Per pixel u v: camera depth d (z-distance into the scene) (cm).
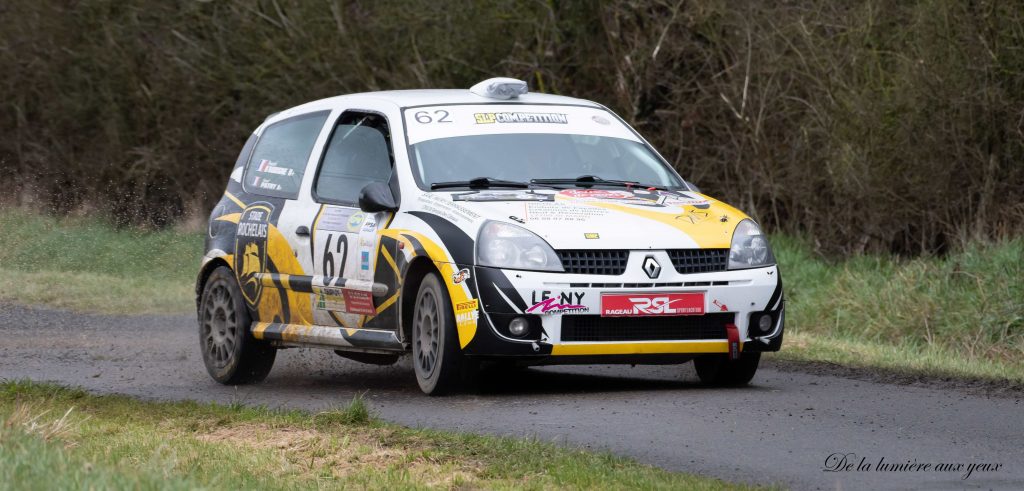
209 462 2150
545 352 2889
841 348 4341
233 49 8956
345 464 2198
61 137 9919
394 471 2120
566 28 7662
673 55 7306
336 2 8256
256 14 8656
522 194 3139
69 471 1775
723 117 7162
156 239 8212
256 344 3641
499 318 2886
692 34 7231
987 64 5791
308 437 2434
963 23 5850
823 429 2588
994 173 5925
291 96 8619
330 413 2594
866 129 6147
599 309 2900
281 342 3544
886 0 6228
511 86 3538
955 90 5866
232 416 2688
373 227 3250
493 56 7950
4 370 3919
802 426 2619
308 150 3659
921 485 2089
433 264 3052
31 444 1997
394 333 3173
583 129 3472
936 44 5919
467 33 7950
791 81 6731
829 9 6556
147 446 2278
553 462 2173
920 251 6328
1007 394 3116
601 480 2034
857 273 5966
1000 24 5791
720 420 2678
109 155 9631
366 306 3250
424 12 8006
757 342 3031
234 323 3675
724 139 7231
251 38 8725
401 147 3312
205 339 3778
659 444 2419
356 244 3284
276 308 3569
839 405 2898
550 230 2939
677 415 2739
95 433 2438
